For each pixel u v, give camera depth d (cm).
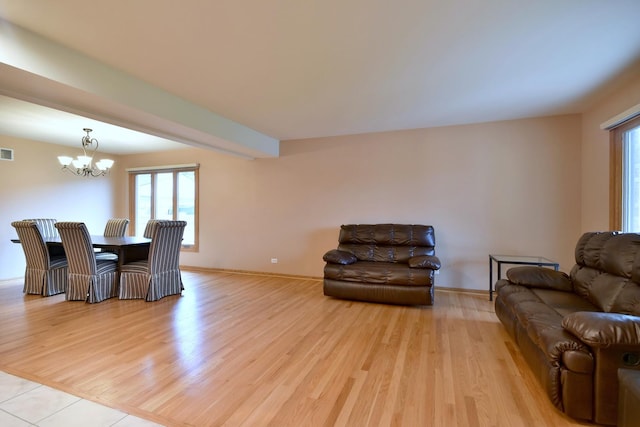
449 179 437
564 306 227
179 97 330
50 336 273
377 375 211
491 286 394
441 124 430
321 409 174
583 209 378
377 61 251
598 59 246
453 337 276
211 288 452
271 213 539
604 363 153
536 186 401
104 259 412
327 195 502
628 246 216
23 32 207
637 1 177
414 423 162
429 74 274
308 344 260
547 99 333
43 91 244
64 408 174
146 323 307
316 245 510
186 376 209
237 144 433
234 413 170
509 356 238
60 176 565
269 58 247
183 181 616
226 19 196
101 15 192
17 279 499
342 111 375
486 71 267
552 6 182
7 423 161
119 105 274
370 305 371
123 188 662
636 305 188
